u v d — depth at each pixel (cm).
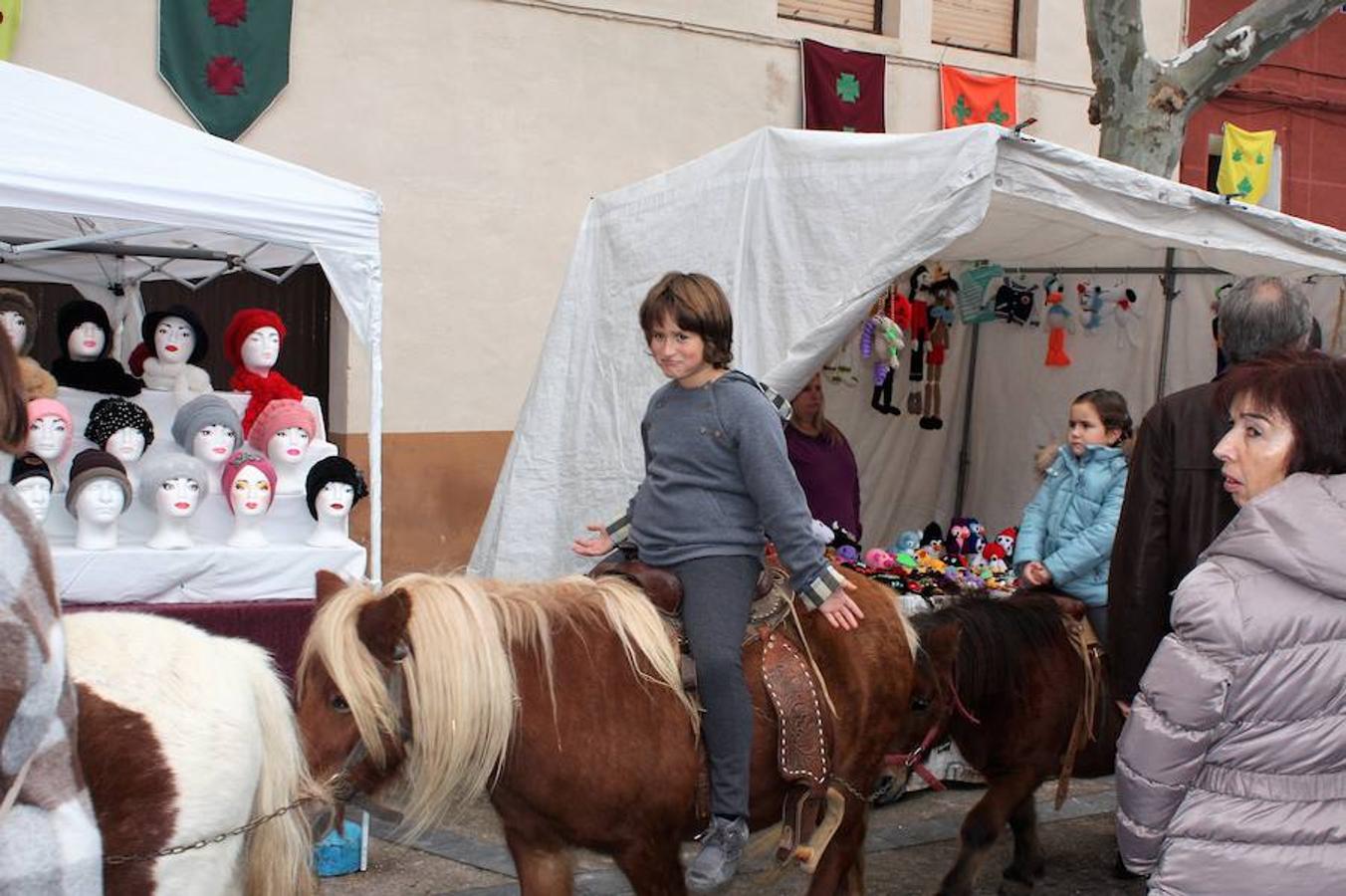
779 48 955
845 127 969
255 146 787
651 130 912
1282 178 1201
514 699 284
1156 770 230
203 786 233
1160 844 237
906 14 1005
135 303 609
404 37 825
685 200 534
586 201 893
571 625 302
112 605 423
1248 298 349
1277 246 493
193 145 426
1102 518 449
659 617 313
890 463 750
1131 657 357
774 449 317
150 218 412
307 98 800
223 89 769
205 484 442
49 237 558
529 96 867
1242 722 227
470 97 848
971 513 771
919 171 448
